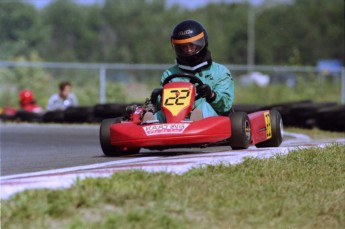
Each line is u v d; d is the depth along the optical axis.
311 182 21.88
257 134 30.39
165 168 22.42
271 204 19.25
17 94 90.81
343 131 52.44
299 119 53.81
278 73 102.88
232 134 28.52
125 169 22.33
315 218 18.81
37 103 88.06
